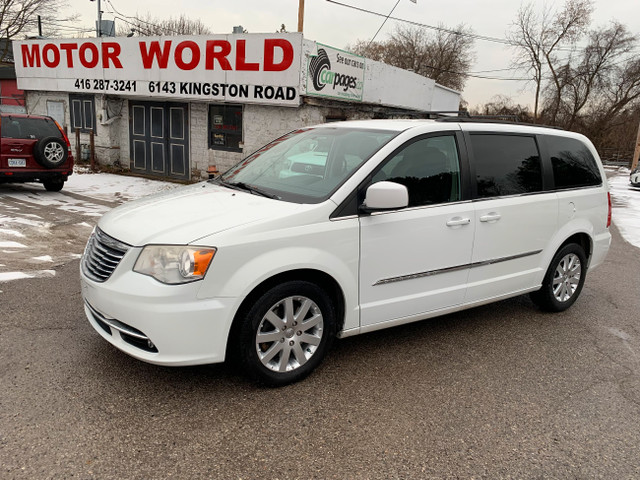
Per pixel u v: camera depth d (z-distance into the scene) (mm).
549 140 4785
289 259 3102
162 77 13148
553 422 3143
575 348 4305
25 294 4641
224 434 2807
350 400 3248
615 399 3475
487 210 4094
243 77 12016
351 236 3363
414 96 18000
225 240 2930
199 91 12680
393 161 3625
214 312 2916
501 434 2980
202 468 2521
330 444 2783
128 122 14828
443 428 3004
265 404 3131
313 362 3438
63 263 5715
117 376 3332
